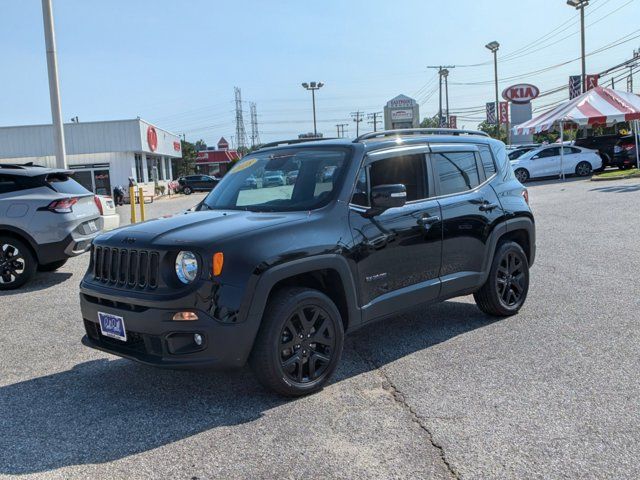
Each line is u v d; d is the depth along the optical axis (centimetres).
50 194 849
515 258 597
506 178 606
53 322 654
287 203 462
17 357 535
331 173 464
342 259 428
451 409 386
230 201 498
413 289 489
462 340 527
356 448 340
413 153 512
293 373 411
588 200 1574
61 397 434
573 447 331
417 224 488
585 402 387
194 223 426
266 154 537
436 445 339
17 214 820
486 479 302
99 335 436
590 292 668
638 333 520
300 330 411
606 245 938
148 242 398
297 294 404
